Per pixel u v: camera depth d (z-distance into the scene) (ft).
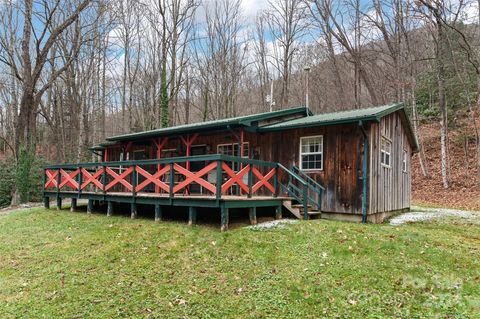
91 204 31.86
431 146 67.92
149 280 14.79
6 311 12.36
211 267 16.05
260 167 35.14
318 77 90.22
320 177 30.91
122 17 73.87
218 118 87.92
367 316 11.53
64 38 66.85
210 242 19.47
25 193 48.55
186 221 25.82
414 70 69.15
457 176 55.42
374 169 29.66
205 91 88.94
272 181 33.55
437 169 60.70
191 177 24.21
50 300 13.14
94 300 13.02
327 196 30.35
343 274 14.96
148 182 26.78
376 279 14.37
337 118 28.96
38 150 102.58
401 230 24.03
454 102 69.77
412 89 62.59
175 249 18.54
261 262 16.52
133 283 14.51
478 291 13.19
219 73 89.30
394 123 36.01
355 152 28.94
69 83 74.43
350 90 82.48
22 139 48.85
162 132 36.91
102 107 87.76
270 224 24.07
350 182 29.04
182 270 15.79
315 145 31.76
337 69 75.61
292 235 20.93
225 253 17.74
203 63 90.22
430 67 73.56
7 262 17.87
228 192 35.81
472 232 25.48
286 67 85.35
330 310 12.01
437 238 21.62
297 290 13.52
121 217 28.73
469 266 16.05
